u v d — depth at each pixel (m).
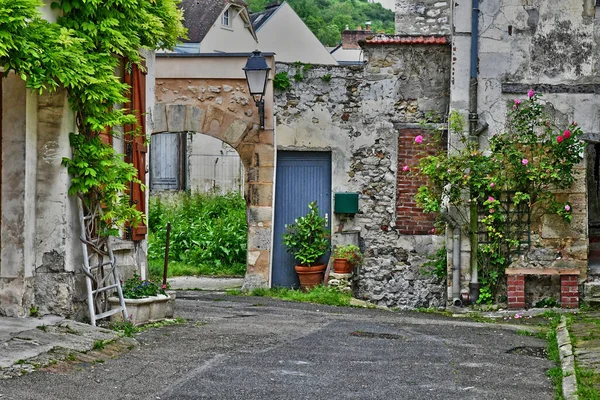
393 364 8.09
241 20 37.72
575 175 13.28
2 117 8.64
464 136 13.39
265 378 7.25
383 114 14.98
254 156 15.13
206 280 16.98
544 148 13.22
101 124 8.91
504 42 13.45
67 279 8.86
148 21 9.92
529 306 13.38
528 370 8.00
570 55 13.40
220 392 6.71
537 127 13.44
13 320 8.44
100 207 9.26
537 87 13.41
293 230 15.27
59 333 8.13
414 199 14.76
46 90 8.81
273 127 15.06
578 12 13.37
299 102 15.17
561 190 13.28
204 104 15.23
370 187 15.02
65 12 8.86
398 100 14.95
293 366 7.81
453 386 7.20
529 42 13.42
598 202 18.30
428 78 14.88
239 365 7.74
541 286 13.40
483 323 11.77
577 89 13.36
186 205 24.00
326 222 15.23
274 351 8.52
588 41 13.37
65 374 6.91
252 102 15.14
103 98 8.78
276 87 15.12
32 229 8.79
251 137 15.12
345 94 15.09
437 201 13.38
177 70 15.26
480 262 13.45
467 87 13.52
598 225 18.12
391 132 14.96
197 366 7.61
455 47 13.53
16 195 8.62
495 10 13.47
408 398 6.75
